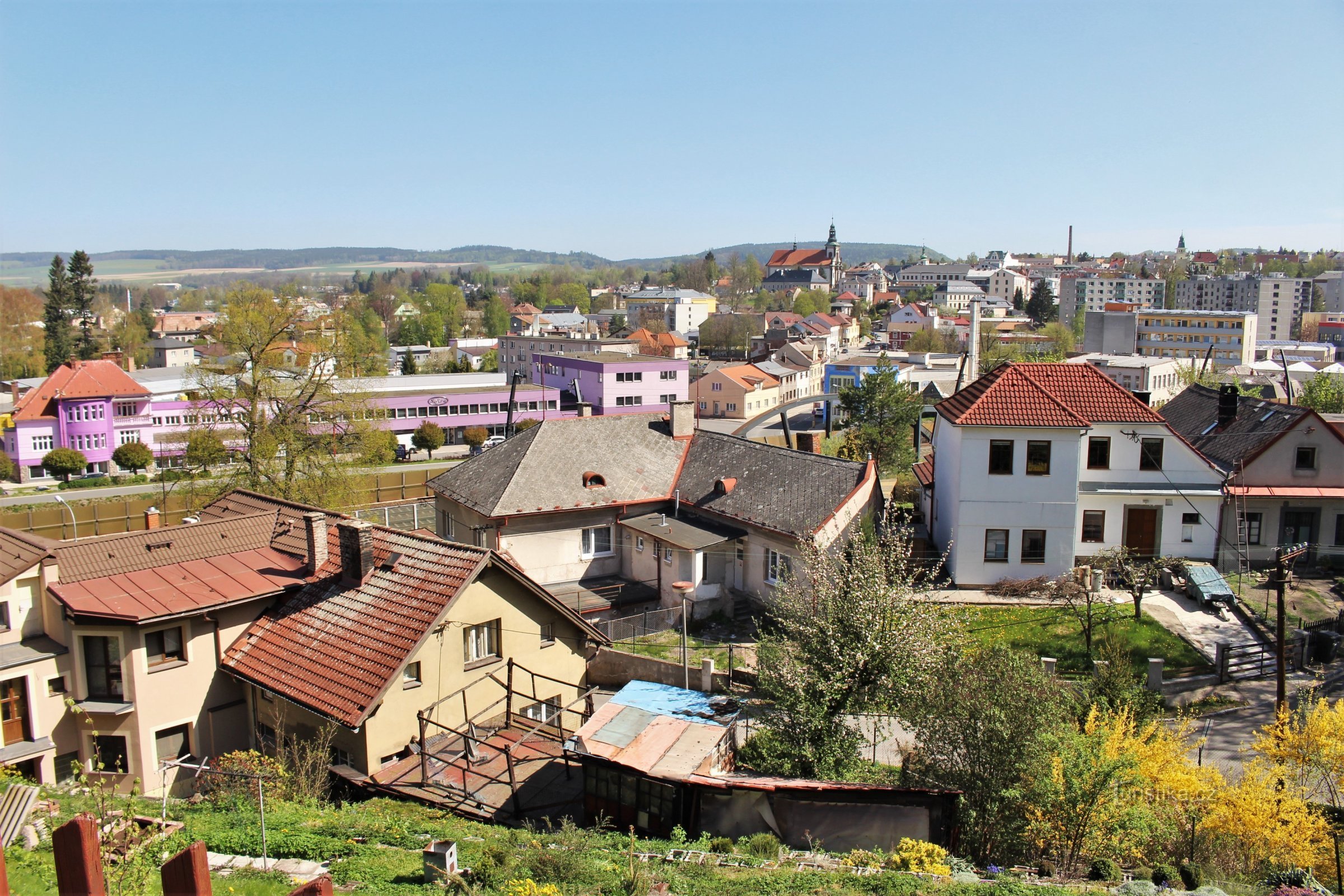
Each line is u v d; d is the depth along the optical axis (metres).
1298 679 31.75
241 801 22.31
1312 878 20.34
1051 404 39.00
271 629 28.50
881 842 21.48
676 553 39.72
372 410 62.53
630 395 117.44
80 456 90.56
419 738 25.94
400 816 22.66
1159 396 109.50
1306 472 41.19
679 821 22.45
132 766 26.64
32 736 25.98
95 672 26.88
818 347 157.62
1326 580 40.19
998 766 21.30
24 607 26.72
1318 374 73.69
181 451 96.00
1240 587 38.53
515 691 29.06
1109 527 41.06
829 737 25.42
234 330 55.94
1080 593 36.09
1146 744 23.77
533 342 151.62
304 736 26.77
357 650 26.30
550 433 43.91
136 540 29.75
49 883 15.59
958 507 39.34
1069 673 32.22
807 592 30.14
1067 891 17.41
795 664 26.31
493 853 18.62
